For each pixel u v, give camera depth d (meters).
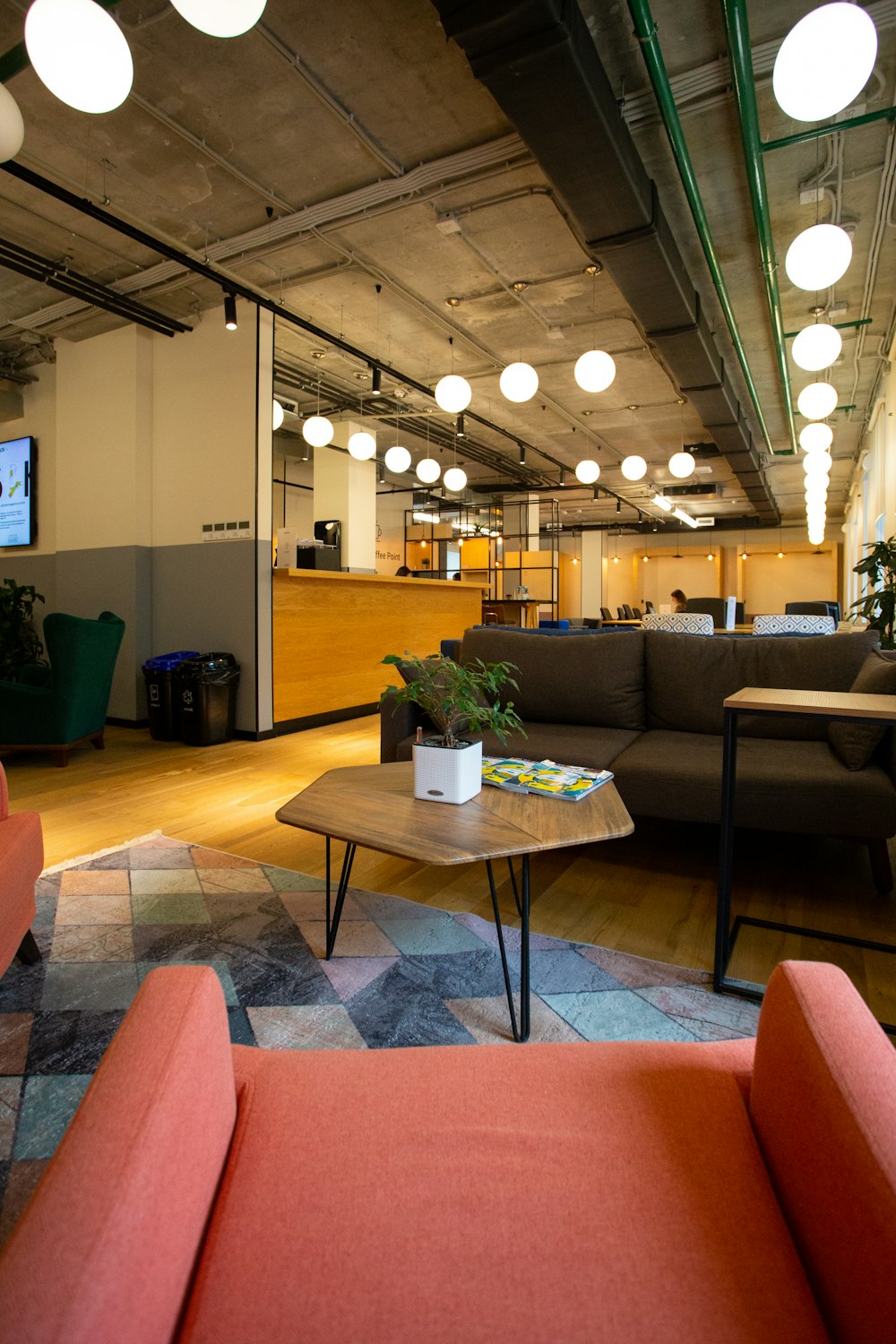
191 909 2.18
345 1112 0.68
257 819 3.16
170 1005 0.61
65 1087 1.36
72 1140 0.47
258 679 5.11
